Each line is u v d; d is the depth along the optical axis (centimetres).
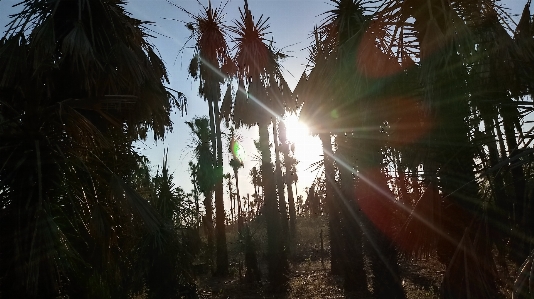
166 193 899
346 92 729
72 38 602
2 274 530
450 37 502
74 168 613
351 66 674
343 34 779
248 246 1515
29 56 595
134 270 797
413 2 572
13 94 591
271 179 1380
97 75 654
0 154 551
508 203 488
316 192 1075
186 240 923
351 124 759
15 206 537
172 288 825
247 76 1408
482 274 463
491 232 480
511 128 490
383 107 632
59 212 589
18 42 593
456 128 513
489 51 516
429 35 516
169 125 788
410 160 574
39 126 584
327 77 732
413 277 1192
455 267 478
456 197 520
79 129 618
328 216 1287
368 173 752
